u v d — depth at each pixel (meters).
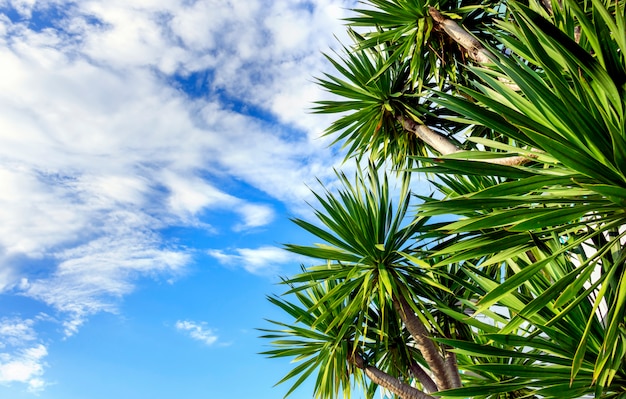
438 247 3.45
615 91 1.75
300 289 3.79
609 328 1.63
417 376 3.65
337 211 3.75
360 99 4.98
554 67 1.82
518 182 1.92
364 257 3.63
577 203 1.90
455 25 4.16
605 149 1.79
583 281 1.82
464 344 2.20
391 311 3.88
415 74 4.51
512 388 2.10
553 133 1.92
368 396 3.83
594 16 1.72
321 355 3.98
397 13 4.56
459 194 3.75
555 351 2.11
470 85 4.62
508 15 3.83
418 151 5.04
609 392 1.99
